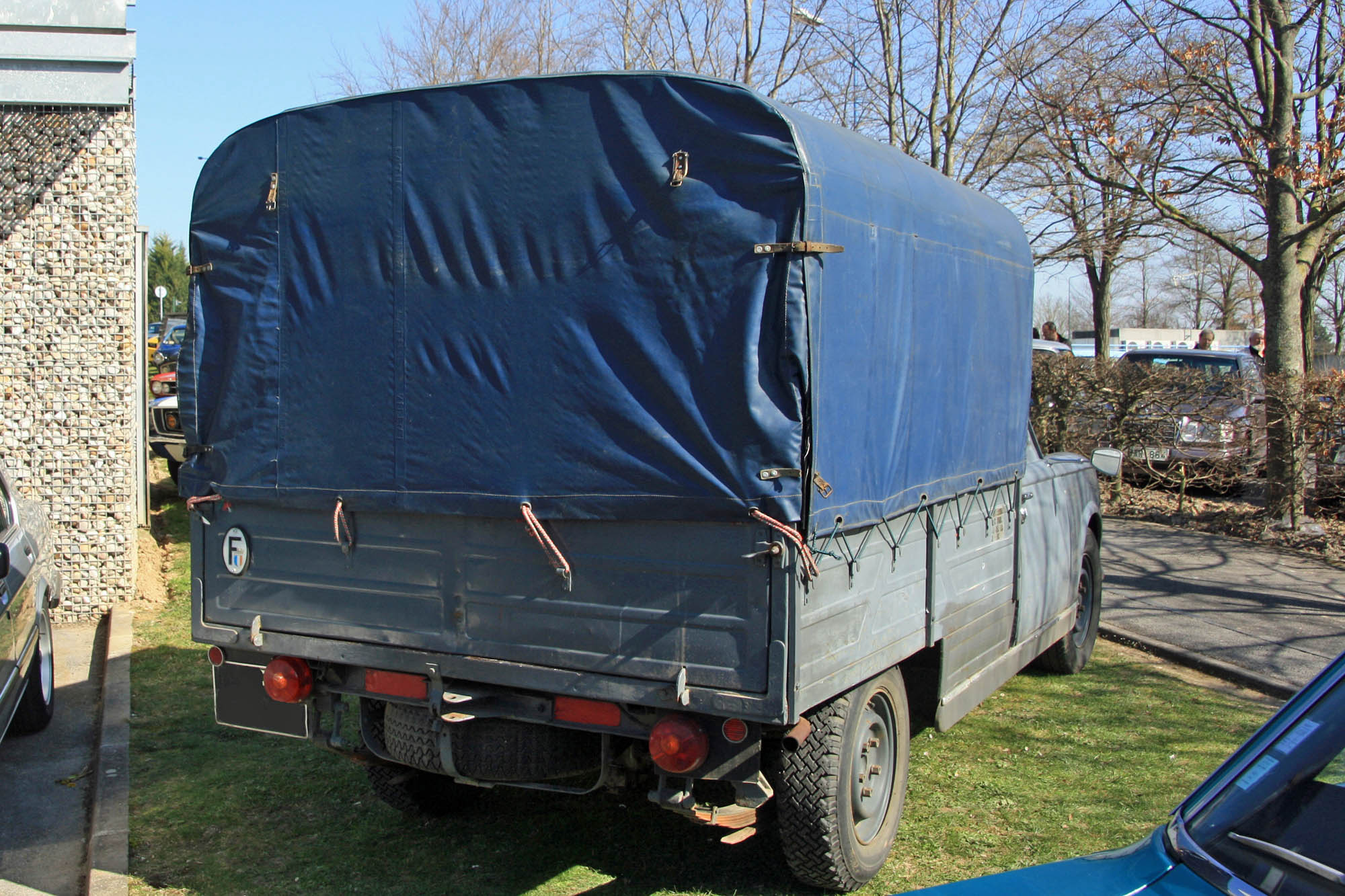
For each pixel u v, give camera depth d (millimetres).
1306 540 11047
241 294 4367
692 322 3508
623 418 3592
